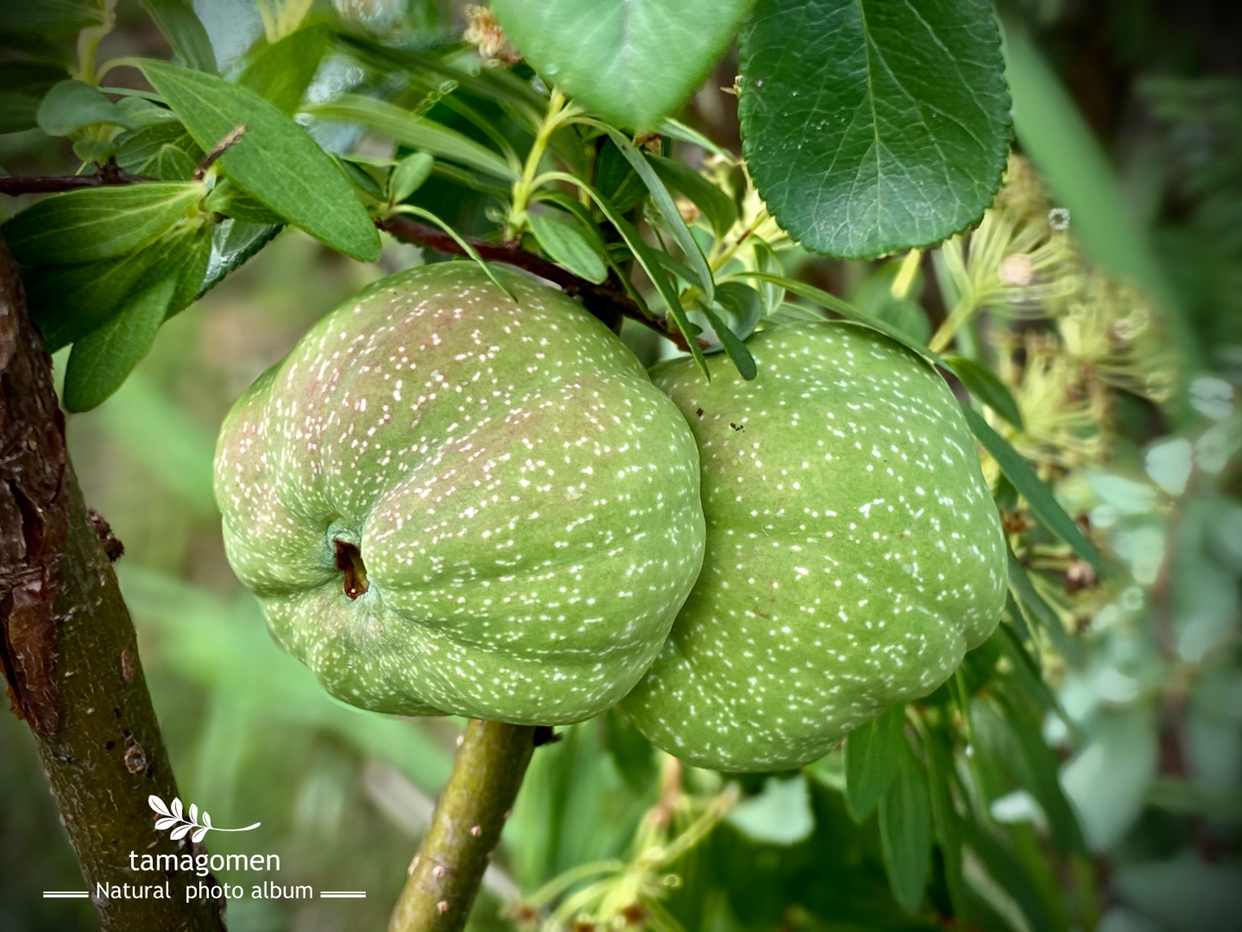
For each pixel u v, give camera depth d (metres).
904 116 0.17
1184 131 0.41
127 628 0.18
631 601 0.17
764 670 0.18
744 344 0.19
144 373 0.54
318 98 0.19
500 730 0.21
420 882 0.21
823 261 0.31
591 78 0.14
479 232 0.21
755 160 0.17
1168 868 0.32
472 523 0.16
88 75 0.17
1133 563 0.32
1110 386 0.30
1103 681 0.32
